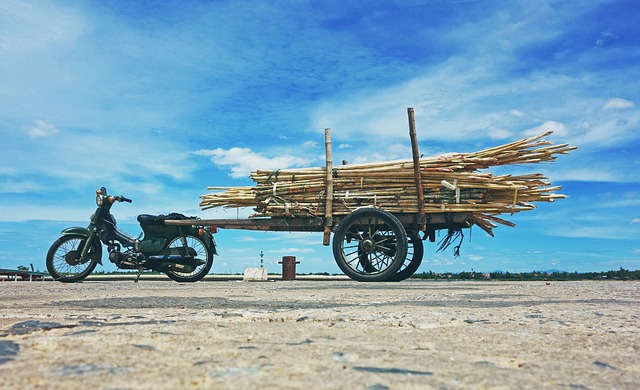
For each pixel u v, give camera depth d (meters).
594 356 1.31
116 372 0.98
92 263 8.55
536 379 1.03
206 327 1.69
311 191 8.19
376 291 4.46
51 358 1.12
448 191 7.75
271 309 2.47
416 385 0.94
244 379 0.94
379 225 7.79
